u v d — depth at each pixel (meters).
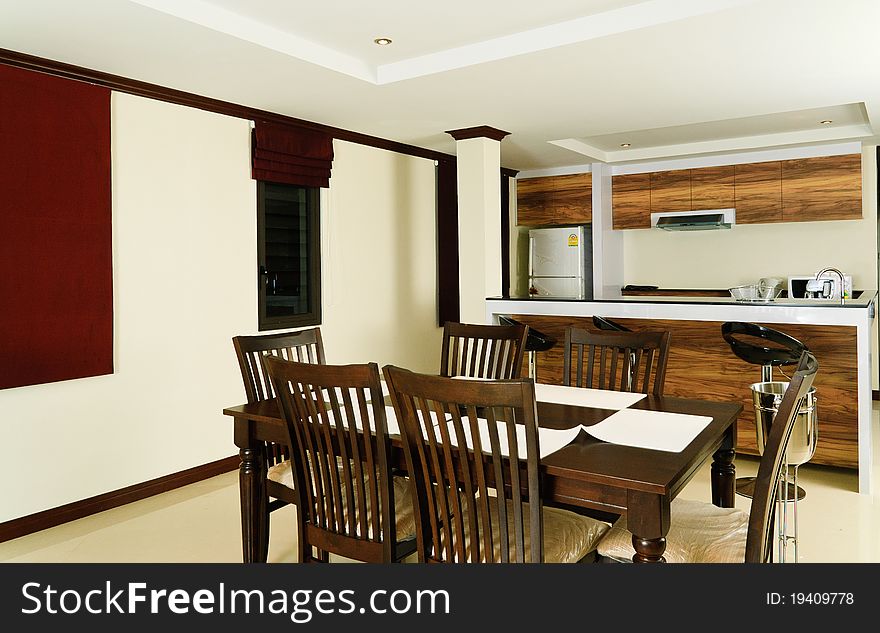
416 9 3.12
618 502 1.89
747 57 3.51
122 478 3.88
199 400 4.30
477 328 3.42
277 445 3.03
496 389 1.85
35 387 3.47
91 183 3.62
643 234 7.57
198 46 3.26
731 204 6.66
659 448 2.11
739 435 4.52
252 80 3.84
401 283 5.94
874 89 4.18
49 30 3.04
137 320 3.93
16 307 3.32
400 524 2.39
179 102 4.09
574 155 6.53
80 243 3.58
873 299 4.91
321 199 5.15
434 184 6.30
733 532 2.23
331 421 2.51
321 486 2.38
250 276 4.63
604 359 3.11
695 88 4.11
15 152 3.29
